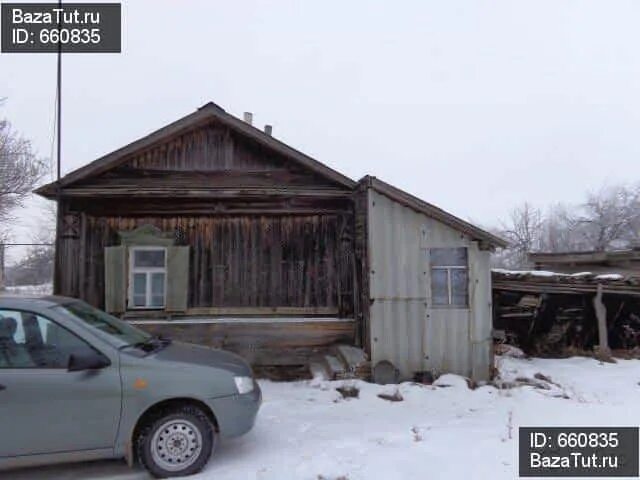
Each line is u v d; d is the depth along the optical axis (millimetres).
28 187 22078
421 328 8273
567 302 11789
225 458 4738
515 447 5082
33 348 4219
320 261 9562
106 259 9000
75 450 4117
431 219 8391
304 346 9102
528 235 41156
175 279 9156
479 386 7832
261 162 9430
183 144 9367
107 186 9117
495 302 12273
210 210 9344
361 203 8992
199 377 4434
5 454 3975
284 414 6246
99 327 4637
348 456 4766
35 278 24500
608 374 8867
